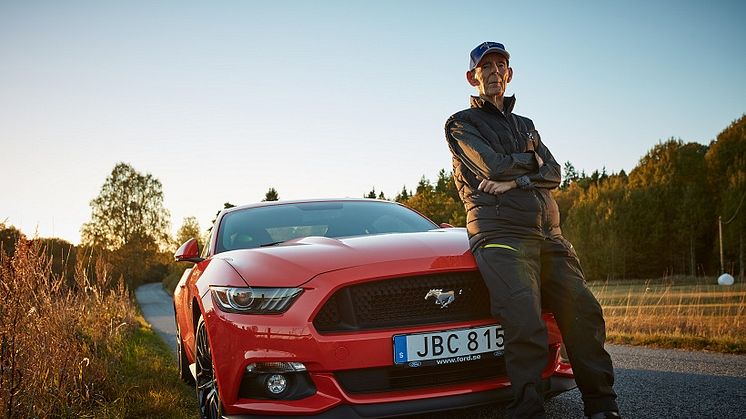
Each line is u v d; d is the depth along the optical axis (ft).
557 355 9.25
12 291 11.12
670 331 19.90
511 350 8.14
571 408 10.70
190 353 13.01
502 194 8.60
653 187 211.82
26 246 12.79
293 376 8.34
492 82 9.37
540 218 8.61
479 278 8.89
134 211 201.98
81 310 18.43
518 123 9.51
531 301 8.11
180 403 12.58
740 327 19.21
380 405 8.19
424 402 8.27
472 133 9.04
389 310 8.57
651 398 11.00
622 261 207.51
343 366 8.17
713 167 212.23
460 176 9.27
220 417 9.04
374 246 9.45
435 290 8.66
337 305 8.52
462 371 8.71
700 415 9.76
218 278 9.57
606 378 8.54
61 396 11.23
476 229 8.75
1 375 10.24
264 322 8.46
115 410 11.30
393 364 8.28
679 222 207.41
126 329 25.90
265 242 11.86
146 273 199.82
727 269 198.39
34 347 11.50
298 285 8.52
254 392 8.52
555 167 9.07
